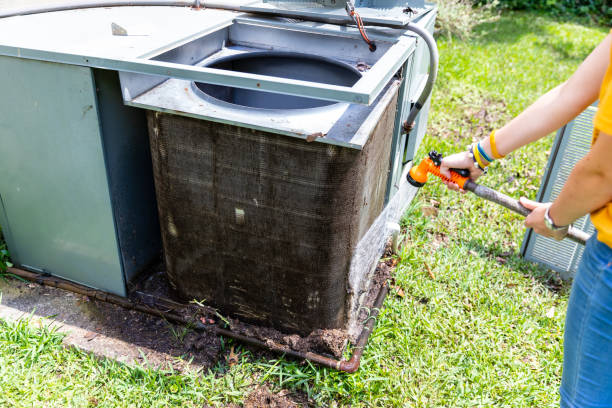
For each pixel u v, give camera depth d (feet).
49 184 6.41
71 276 7.09
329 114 5.36
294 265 5.82
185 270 6.45
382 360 6.38
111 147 6.07
